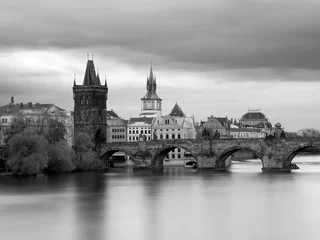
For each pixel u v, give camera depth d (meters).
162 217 163.62
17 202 187.50
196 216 164.62
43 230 149.38
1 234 145.88
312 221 157.88
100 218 162.50
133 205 181.75
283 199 191.62
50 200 191.25
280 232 146.62
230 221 158.38
